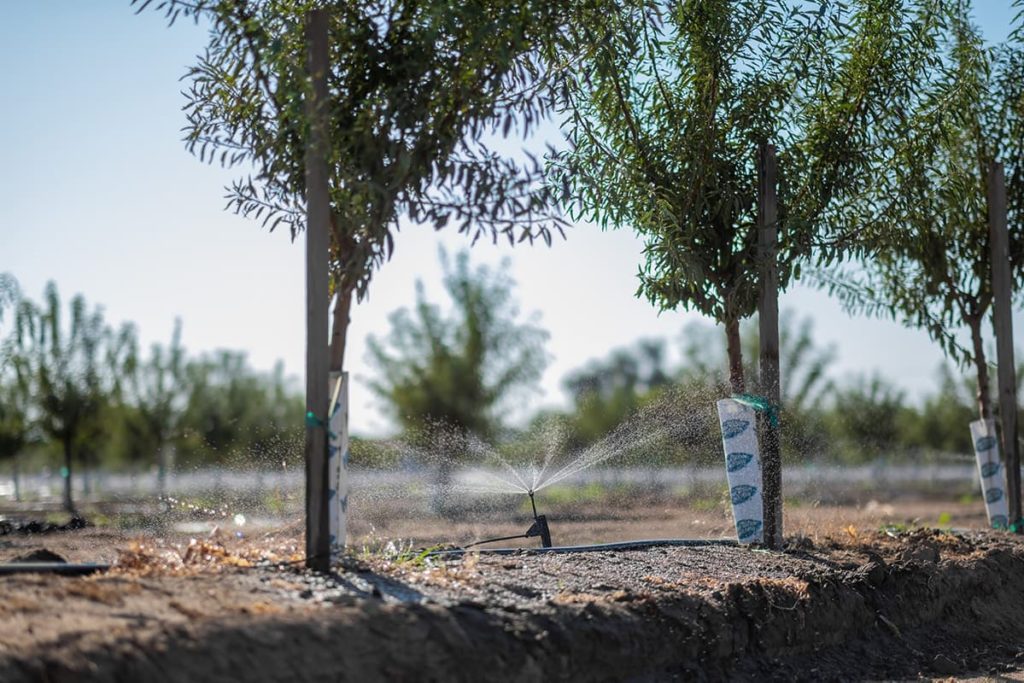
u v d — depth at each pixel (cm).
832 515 1514
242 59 779
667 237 979
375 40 773
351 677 495
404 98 746
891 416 2975
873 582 880
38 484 2584
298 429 2564
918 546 1020
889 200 1073
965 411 3086
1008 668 814
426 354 2141
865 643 827
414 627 536
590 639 608
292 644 489
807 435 2064
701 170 1008
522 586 687
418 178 754
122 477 2456
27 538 1099
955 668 800
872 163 1079
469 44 769
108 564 688
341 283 745
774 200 990
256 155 792
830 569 877
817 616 792
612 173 995
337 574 666
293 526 1005
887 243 1073
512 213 763
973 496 2683
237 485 1526
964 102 1134
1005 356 1250
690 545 983
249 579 620
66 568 659
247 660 469
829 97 1073
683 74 1030
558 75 864
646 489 1844
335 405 728
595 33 877
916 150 1098
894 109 1070
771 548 966
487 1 798
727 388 1052
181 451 2461
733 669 704
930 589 921
